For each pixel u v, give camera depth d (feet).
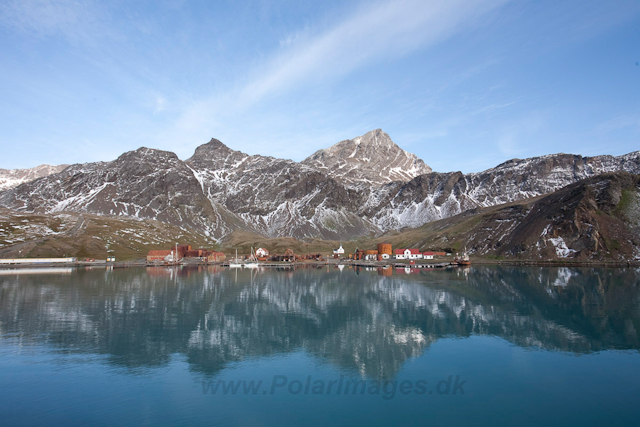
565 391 106.83
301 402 100.83
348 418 92.27
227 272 504.84
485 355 136.15
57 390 107.45
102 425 88.94
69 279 389.19
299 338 158.40
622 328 171.32
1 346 147.13
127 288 313.53
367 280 371.76
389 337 158.92
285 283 350.84
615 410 96.02
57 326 177.99
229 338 157.79
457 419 91.97
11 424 89.04
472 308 217.15
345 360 131.85
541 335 160.66
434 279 373.20
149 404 99.30
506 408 97.09
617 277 365.81
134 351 141.49
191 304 234.79
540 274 410.31
